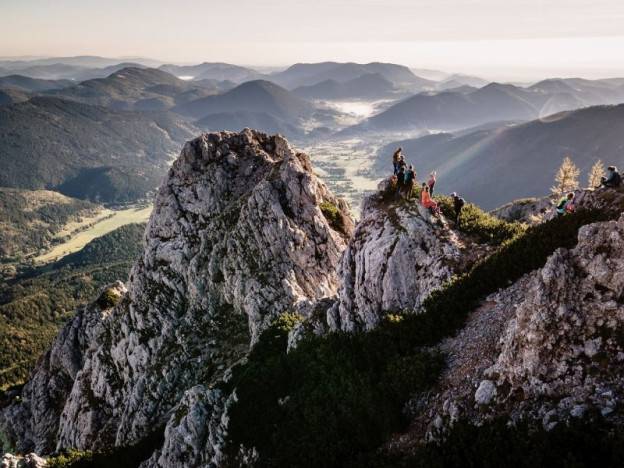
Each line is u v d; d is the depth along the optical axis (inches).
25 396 4249.5
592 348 852.0
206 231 3356.3
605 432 725.9
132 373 3097.9
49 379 4119.1
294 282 2787.9
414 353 1246.3
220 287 3075.8
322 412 1210.6
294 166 3198.8
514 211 4060.0
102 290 4576.8
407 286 1625.2
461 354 1133.1
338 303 1857.8
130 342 3189.0
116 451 2193.7
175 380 2746.1
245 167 3762.3
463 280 1369.3
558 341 891.4
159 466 1716.3
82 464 2118.6
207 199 3617.1
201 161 3794.3
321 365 1414.9
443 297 1346.0
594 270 935.0
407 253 1662.2
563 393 836.6
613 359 821.9
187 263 3346.5
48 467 2143.2
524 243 1342.3
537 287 969.5
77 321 4266.7
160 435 2169.0
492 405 916.0
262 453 1290.6
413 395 1101.1
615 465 676.7
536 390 868.6
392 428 1053.8
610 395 781.9
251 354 1990.7
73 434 3189.0
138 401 2768.2
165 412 2647.6
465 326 1223.5
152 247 3587.6
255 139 4072.3
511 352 954.1
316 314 1939.0
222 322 2947.8
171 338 3068.4
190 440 1652.3
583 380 829.8
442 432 924.0
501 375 949.2
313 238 3014.3
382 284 1657.2
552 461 723.4
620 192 1285.7
